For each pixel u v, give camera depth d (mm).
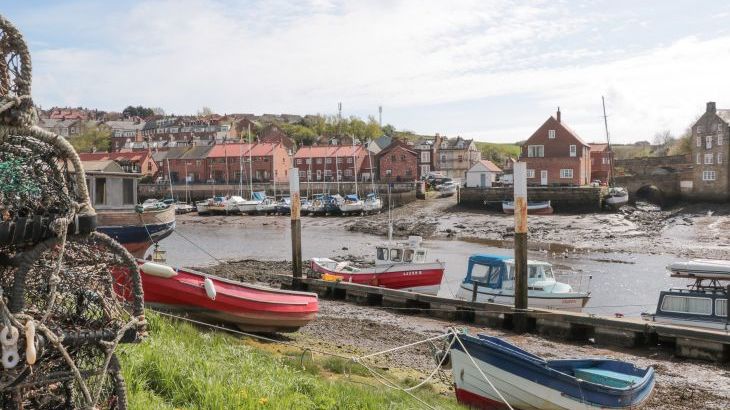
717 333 16484
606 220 59812
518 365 11203
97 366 5062
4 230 4219
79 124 160250
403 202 78688
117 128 163625
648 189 76000
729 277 18000
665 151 118875
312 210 77375
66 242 4625
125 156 109375
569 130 76312
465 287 24531
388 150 94875
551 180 76062
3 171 4398
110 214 24797
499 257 24016
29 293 4812
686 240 49375
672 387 14516
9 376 4332
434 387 13367
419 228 61500
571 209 66688
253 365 10180
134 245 25750
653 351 17641
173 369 8297
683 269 18719
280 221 74438
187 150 109750
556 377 10867
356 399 9523
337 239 55938
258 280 31109
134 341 4953
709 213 62719
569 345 18609
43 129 4598
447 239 55219
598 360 12508
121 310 5160
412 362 16047
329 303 25562
